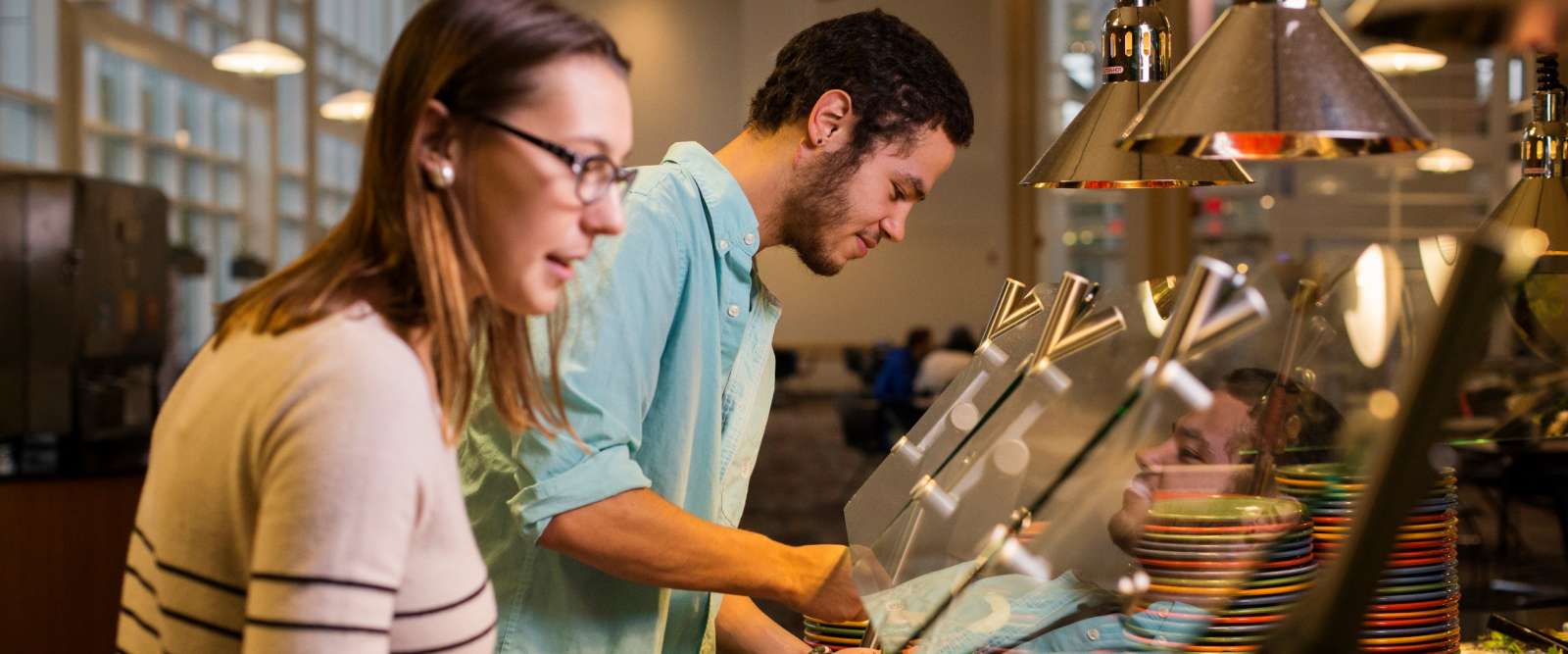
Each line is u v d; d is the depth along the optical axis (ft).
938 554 3.71
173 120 31.60
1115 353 3.53
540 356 4.49
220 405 2.88
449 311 2.95
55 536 13.64
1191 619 3.81
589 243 3.10
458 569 2.98
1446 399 2.15
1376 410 3.56
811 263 5.46
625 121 3.09
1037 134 35.99
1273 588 3.89
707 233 5.04
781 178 5.26
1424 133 3.16
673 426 5.01
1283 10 3.29
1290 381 3.75
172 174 31.53
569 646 4.88
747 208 5.12
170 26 31.48
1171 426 3.51
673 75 46.44
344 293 2.92
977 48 40.96
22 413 14.62
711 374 5.16
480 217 2.99
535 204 2.97
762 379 5.51
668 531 4.56
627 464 4.60
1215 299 3.17
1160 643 3.81
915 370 31.04
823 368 53.06
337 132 41.65
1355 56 3.26
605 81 3.03
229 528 2.87
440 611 2.93
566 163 2.96
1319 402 3.82
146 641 3.08
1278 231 28.50
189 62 31.99
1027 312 4.43
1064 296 3.88
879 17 5.28
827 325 51.01
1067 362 3.66
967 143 5.39
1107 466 3.43
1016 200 35.65
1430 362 2.17
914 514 3.86
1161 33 5.06
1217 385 3.60
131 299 16.03
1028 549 3.52
